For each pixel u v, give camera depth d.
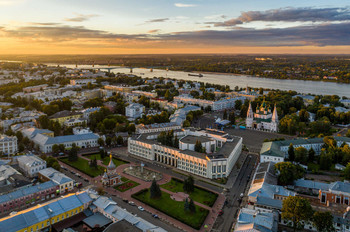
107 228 186.38
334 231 198.00
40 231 197.38
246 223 193.50
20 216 194.12
